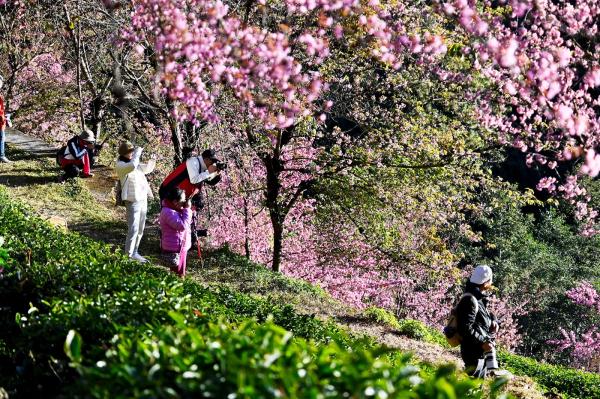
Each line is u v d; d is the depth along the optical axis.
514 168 44.81
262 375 3.05
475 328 8.09
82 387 3.55
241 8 12.98
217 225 21.41
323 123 18.02
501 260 42.09
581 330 41.59
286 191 19.42
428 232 19.61
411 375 3.62
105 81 22.94
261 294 15.03
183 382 3.21
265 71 7.70
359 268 21.88
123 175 12.20
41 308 6.27
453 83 15.37
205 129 16.52
